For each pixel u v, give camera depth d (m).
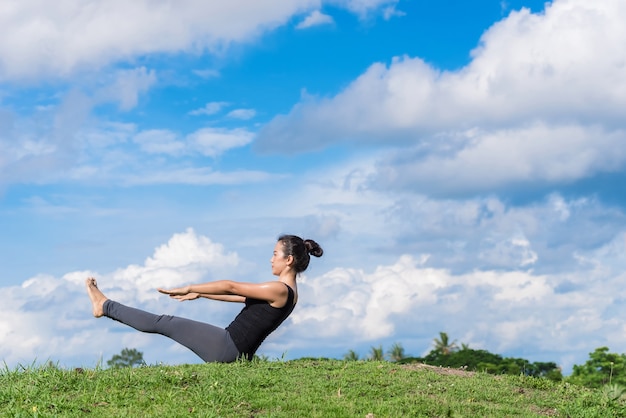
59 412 6.79
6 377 8.23
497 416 7.55
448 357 45.62
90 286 9.30
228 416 6.78
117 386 7.64
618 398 9.11
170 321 9.03
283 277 9.14
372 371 9.34
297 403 7.30
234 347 8.92
